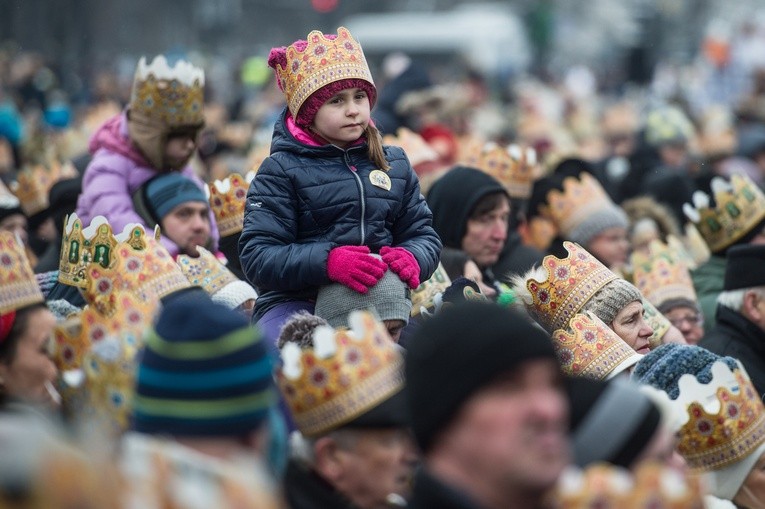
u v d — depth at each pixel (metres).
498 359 6.20
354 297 11.05
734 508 10.06
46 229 18.52
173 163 15.02
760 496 10.08
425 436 6.34
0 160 24.98
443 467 6.33
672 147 30.36
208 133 31.94
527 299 12.70
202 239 14.41
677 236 19.47
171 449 6.23
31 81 45.38
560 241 17.77
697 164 30.47
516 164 17.88
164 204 14.29
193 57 63.19
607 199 17.89
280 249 11.28
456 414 6.25
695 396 10.03
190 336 6.48
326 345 8.45
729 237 17.09
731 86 57.28
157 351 6.52
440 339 6.29
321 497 8.38
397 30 83.81
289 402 8.58
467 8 111.56
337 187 11.48
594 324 11.21
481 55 82.00
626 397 7.09
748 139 30.34
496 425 6.20
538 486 6.23
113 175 14.69
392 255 11.33
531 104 47.75
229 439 6.46
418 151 18.86
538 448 6.23
